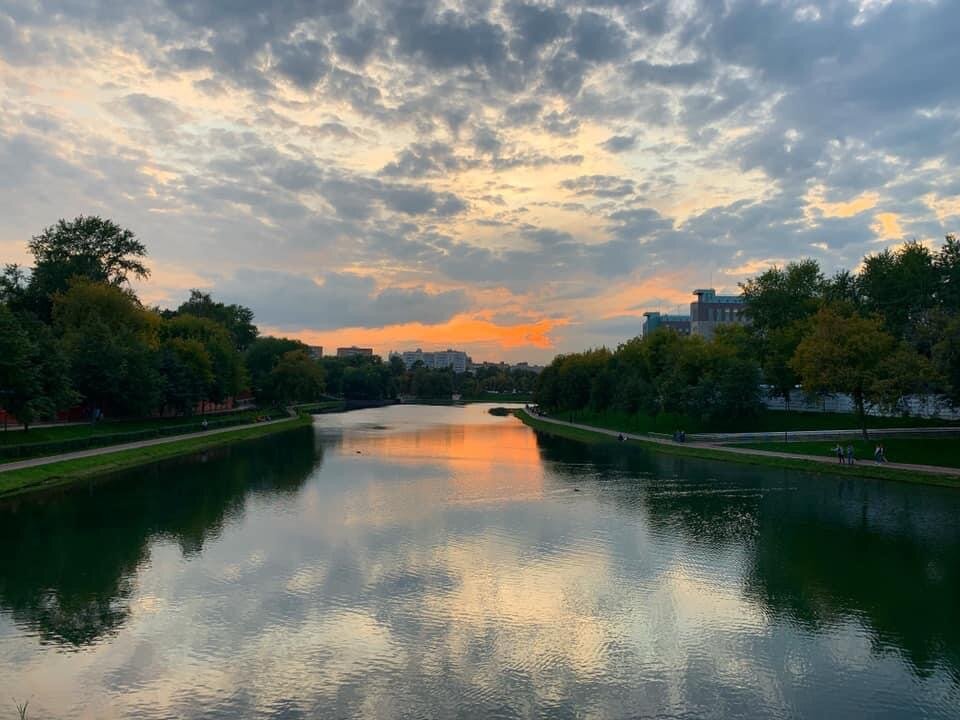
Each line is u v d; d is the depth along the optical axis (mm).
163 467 67875
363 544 37281
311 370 152750
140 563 33656
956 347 58531
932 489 53844
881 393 62875
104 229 116062
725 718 19594
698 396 91562
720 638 25062
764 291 113438
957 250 92375
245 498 50719
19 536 38906
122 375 82875
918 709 20172
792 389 106000
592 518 43969
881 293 96125
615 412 133000
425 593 29469
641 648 24125
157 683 21391
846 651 24047
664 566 33500
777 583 31016
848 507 47250
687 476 62375
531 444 96062
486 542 37875
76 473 59906
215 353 116062
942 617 27094
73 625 25938
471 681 21562
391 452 84312
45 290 107562
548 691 20984
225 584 30547
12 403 61375
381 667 22469
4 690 21016
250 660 22969
